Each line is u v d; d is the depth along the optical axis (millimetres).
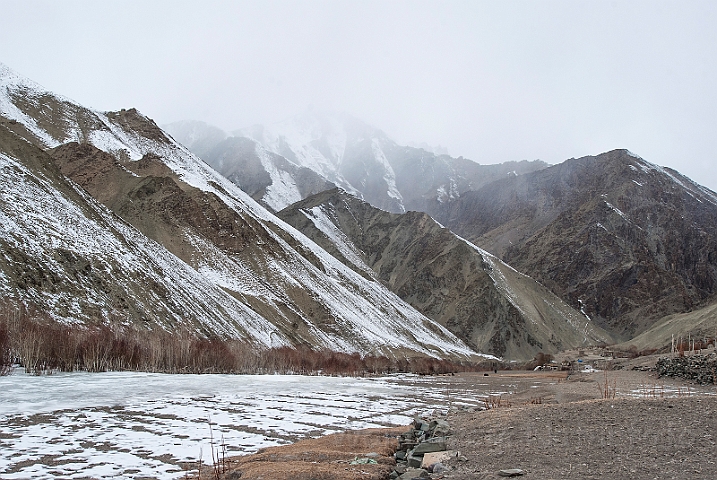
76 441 17828
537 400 32938
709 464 10711
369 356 107062
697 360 40062
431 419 21000
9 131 76875
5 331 38719
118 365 46344
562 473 10617
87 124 189000
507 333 188125
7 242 53250
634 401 17891
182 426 21453
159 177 133000
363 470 12461
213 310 79375
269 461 14016
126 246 74688
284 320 105312
